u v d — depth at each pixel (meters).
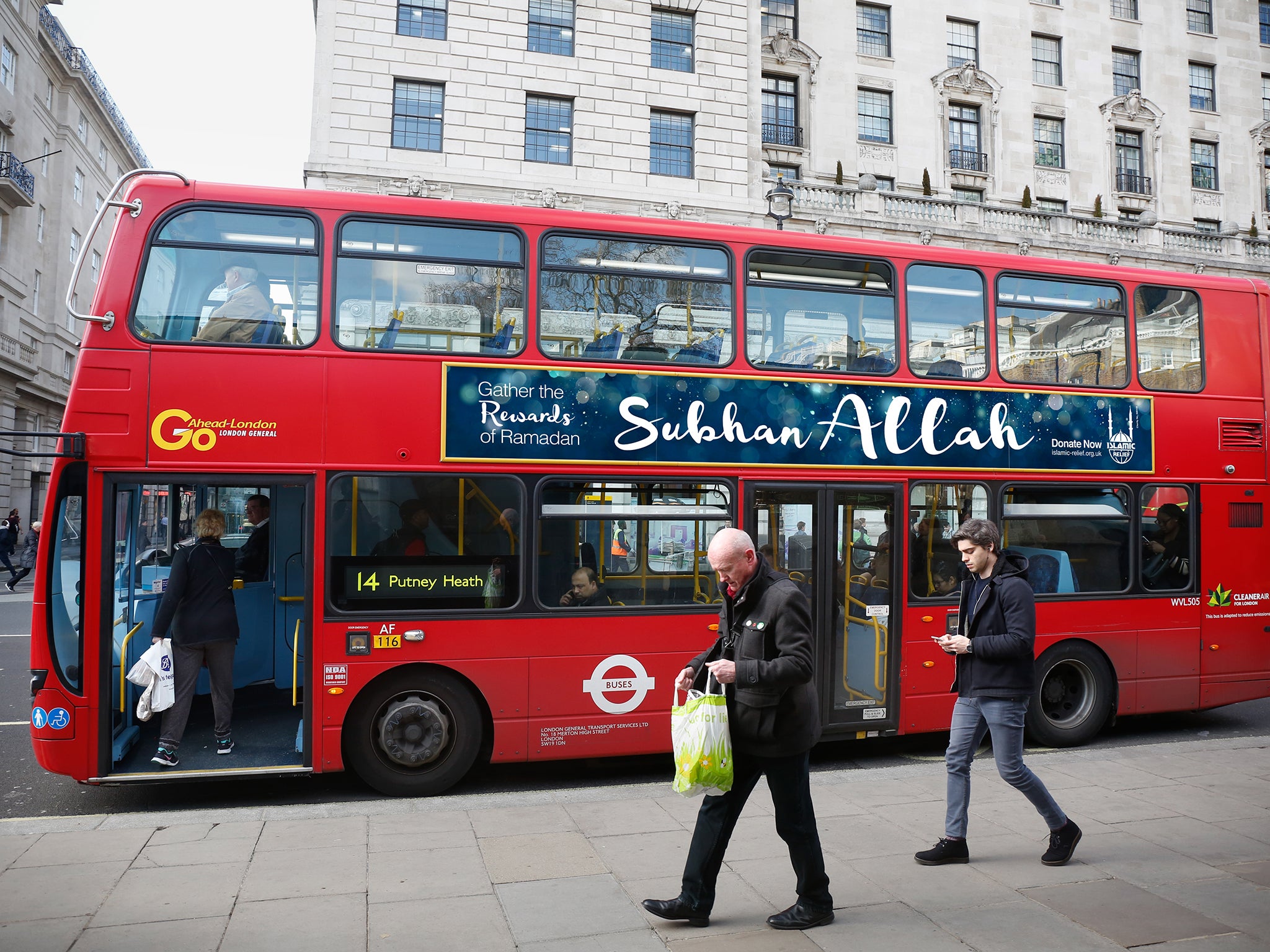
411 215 6.46
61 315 40.00
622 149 24.78
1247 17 35.53
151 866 4.77
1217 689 8.45
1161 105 33.91
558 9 24.56
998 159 31.48
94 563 5.86
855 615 7.26
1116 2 33.59
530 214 6.70
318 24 22.92
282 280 6.22
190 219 6.12
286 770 6.08
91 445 5.83
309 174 22.64
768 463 7.03
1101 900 4.36
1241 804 5.98
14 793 6.58
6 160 33.50
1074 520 8.03
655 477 6.77
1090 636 8.00
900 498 7.41
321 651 6.12
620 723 6.64
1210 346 8.64
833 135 29.48
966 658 4.90
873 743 8.29
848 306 7.41
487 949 3.80
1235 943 3.90
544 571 6.54
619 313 6.84
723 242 7.11
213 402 6.00
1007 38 31.84
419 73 23.41
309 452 6.12
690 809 5.85
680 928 4.03
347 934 3.94
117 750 6.20
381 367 6.29
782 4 29.31
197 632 6.24
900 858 4.95
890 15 30.53
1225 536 8.55
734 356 7.03
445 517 6.36
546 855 4.96
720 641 4.14
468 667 6.35
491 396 6.46
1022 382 7.88
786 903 4.32
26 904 4.25
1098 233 29.66
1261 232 35.12
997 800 6.08
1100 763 7.12
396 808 5.95
